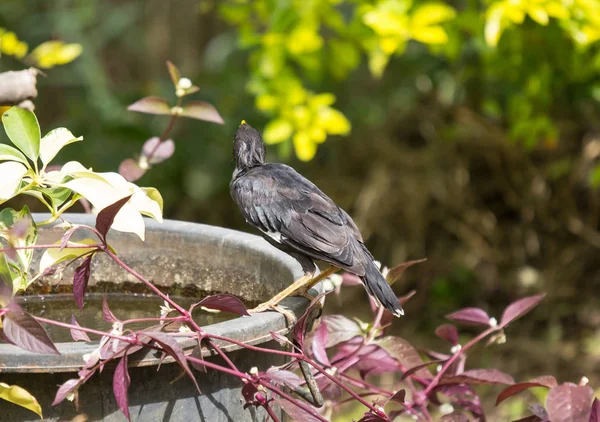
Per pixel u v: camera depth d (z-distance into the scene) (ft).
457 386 18.92
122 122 47.57
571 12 30.96
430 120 48.24
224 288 20.31
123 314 19.86
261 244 19.94
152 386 14.58
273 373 15.12
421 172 48.52
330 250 19.63
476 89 45.44
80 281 15.15
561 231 47.44
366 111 47.96
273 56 33.71
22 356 13.46
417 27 30.48
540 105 40.11
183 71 53.88
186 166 48.24
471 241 47.98
